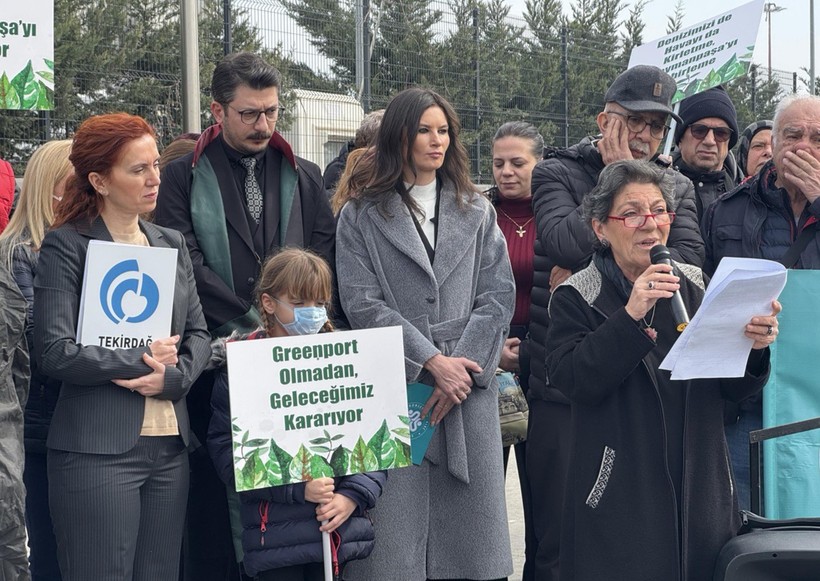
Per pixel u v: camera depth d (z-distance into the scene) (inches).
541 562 168.7
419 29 467.5
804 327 143.9
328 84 442.6
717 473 122.0
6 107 199.9
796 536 116.2
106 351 128.2
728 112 205.3
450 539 153.3
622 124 162.6
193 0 323.0
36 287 131.0
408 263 154.9
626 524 118.6
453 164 161.3
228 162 161.3
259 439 129.0
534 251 173.2
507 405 175.9
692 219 157.5
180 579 164.6
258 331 144.2
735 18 212.5
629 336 115.7
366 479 138.6
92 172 132.8
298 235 161.5
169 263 131.8
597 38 542.9
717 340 114.0
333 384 132.7
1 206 226.2
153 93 410.6
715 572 118.6
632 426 120.6
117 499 128.1
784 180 154.3
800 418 144.4
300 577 139.0
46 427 147.9
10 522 115.4
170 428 132.5
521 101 506.6
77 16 399.5
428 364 149.3
